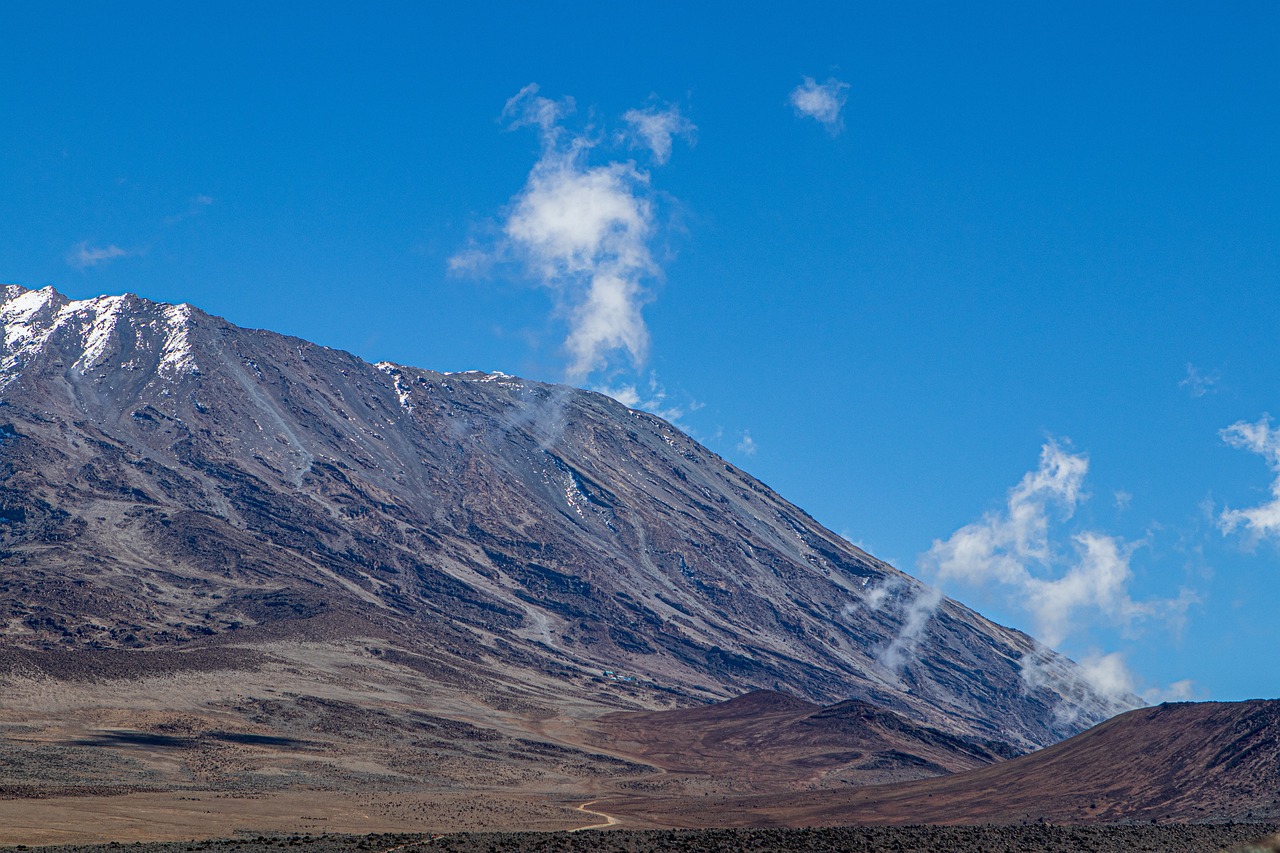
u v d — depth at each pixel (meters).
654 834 78.06
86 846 77.44
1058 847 73.06
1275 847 51.81
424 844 72.94
